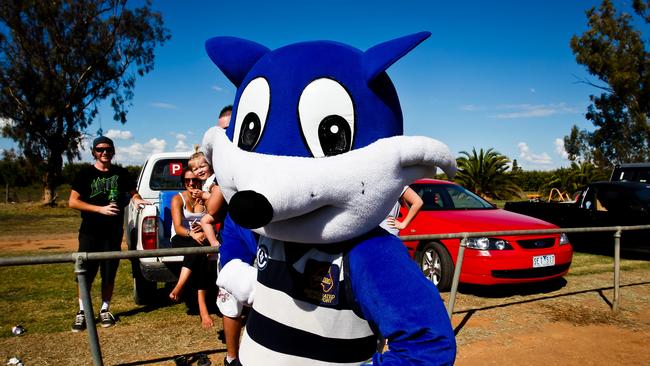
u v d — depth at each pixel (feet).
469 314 17.16
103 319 15.37
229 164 4.55
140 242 16.57
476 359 13.14
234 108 5.10
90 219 15.19
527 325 16.03
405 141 4.41
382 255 4.13
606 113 113.91
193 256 14.34
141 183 20.81
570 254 20.79
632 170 36.37
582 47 110.52
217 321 15.98
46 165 85.05
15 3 78.64
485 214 21.57
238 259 5.80
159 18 91.25
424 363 3.57
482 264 19.01
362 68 4.52
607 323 16.38
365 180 4.10
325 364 4.33
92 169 15.43
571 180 106.42
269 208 3.82
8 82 81.61
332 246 4.44
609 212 30.17
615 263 17.74
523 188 131.44
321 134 4.24
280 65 4.63
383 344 5.65
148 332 14.80
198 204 15.20
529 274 19.48
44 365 12.16
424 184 23.95
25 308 17.62
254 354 4.68
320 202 4.05
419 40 4.24
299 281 4.50
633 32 105.40
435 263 20.57
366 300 4.00
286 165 4.05
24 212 73.67
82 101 87.86
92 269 14.24
